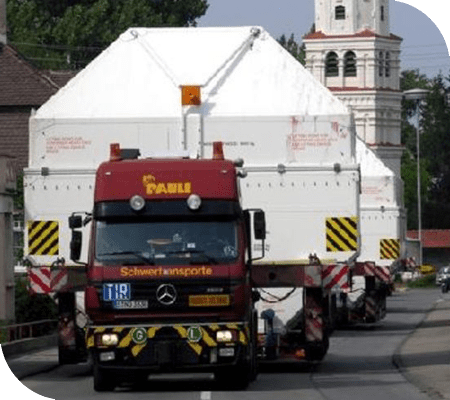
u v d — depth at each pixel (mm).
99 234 32500
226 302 32156
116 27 125125
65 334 36438
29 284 36125
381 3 174500
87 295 32375
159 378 36375
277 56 37469
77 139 36625
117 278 32250
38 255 36469
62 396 31812
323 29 174000
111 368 32281
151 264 32188
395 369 38469
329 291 37281
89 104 36875
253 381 34906
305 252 36312
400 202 65688
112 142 36594
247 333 32406
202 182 32500
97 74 37344
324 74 173500
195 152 35500
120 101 36875
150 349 32188
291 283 35844
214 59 37469
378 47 173500
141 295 32188
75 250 33344
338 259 36312
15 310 53219
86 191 36531
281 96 36781
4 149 83375
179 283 32156
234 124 36469
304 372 37688
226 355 32156
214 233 32406
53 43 124812
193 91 36625
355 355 44250
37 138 36625
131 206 32375
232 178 32594
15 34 123062
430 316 72812
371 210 61812
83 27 124438
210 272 32188
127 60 37594
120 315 32250
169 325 32156
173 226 32406
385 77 175000
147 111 36656
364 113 173125
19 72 84812
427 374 36688
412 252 141000
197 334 32125
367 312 58812
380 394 31703
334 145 36375
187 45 37844
